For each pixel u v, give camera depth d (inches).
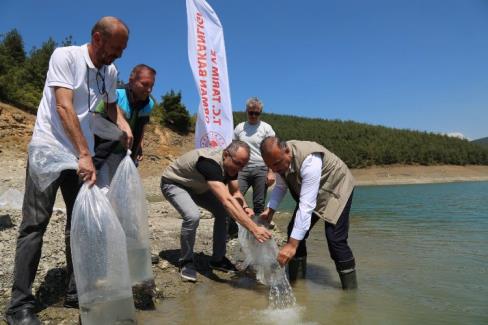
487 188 1145.4
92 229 114.6
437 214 414.0
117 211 132.3
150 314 136.8
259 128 257.0
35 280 143.9
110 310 114.7
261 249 169.9
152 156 1323.8
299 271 179.0
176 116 1621.6
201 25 258.5
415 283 170.1
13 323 113.9
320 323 129.3
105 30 123.0
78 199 116.4
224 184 167.9
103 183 156.0
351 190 163.6
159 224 278.2
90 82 128.1
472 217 380.8
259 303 148.2
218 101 258.8
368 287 165.9
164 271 176.9
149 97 179.6
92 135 132.0
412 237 275.4
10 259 160.7
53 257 166.4
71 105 119.4
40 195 117.6
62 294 140.5
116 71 140.8
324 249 239.0
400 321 130.2
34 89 1278.3
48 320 123.6
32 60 1346.0
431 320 130.5
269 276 168.1
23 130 1031.6
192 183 176.2
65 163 118.9
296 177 157.2
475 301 147.8
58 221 233.6
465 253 223.0
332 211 159.6
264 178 255.6
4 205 292.5
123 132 148.1
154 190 882.1
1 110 1023.6
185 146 1550.2
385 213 433.7
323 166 159.0
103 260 114.6
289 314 137.1
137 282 135.9
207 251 214.5
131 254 133.6
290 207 493.7
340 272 162.4
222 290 163.9
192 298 153.6
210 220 304.5
